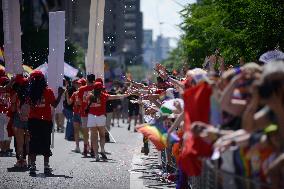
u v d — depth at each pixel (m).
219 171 12.59
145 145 37.78
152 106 27.06
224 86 14.17
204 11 51.25
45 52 71.75
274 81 11.88
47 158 28.34
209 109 14.96
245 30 32.59
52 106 28.09
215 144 12.71
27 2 90.62
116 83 61.59
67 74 57.66
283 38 31.25
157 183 25.75
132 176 27.98
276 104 11.95
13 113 30.25
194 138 14.40
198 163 14.78
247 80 13.41
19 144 30.03
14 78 29.91
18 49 36.12
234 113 13.75
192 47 51.69
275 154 11.96
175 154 21.08
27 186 24.61
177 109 19.58
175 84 21.58
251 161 12.60
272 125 12.05
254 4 31.66
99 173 29.02
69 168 30.72
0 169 29.55
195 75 17.31
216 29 36.22
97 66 39.59
